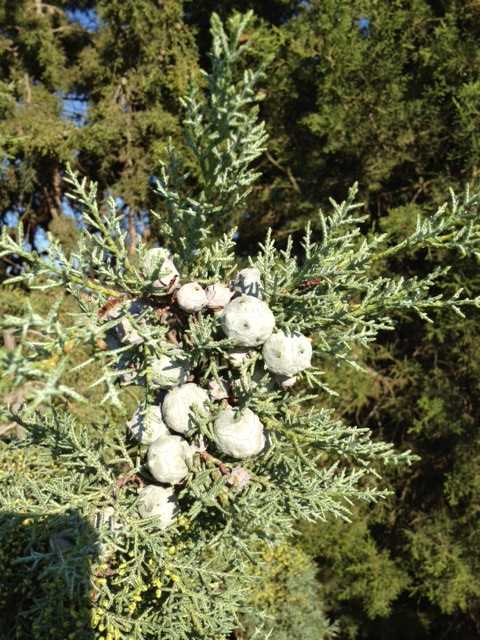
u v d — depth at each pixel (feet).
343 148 18.11
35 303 16.70
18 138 22.22
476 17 16.81
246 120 3.51
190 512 4.64
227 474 4.65
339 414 18.56
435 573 16.60
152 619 6.08
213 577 6.08
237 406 4.78
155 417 4.78
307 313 4.81
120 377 4.78
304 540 17.84
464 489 16.63
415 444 18.78
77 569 5.50
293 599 14.92
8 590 8.28
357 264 4.85
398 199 20.04
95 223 4.46
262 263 4.93
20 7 23.54
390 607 19.11
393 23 16.90
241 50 3.19
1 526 6.01
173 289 4.52
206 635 6.13
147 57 22.90
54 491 5.27
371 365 19.79
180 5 22.04
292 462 5.07
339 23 17.25
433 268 17.31
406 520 18.94
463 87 15.90
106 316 4.51
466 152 16.48
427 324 17.12
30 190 25.61
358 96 17.44
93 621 6.13
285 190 21.25
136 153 23.41
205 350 4.62
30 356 3.53
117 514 4.99
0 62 25.12
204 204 4.00
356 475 5.67
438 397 17.25
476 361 16.65
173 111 24.93
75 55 27.32
